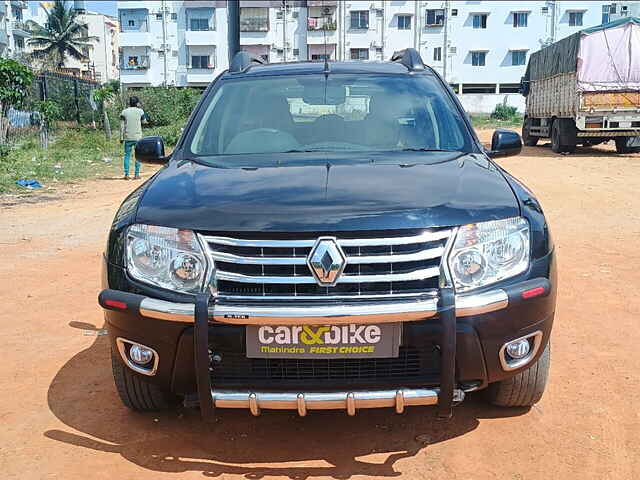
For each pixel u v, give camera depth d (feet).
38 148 65.05
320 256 8.64
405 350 9.07
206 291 8.86
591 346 14.16
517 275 9.23
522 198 9.99
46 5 267.80
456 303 8.76
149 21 197.16
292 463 9.84
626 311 16.31
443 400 8.91
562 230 26.13
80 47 209.97
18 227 28.48
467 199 9.44
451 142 12.53
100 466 9.85
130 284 9.36
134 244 9.45
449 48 189.37
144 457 10.11
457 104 13.66
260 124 13.00
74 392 12.43
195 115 13.48
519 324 9.21
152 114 103.30
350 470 9.62
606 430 10.67
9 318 16.65
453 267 8.86
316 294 8.73
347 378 9.14
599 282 18.78
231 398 9.01
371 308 8.50
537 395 10.88
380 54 191.72
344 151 12.14
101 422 11.25
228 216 9.08
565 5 185.26
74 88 95.30
